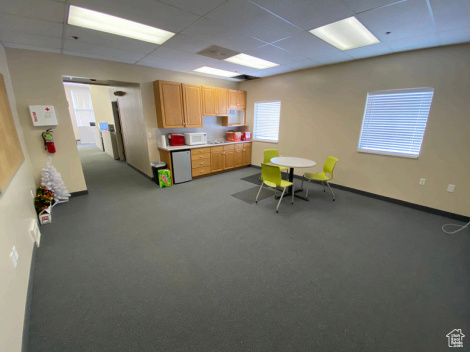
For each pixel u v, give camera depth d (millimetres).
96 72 3734
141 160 5242
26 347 1328
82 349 1338
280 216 3178
